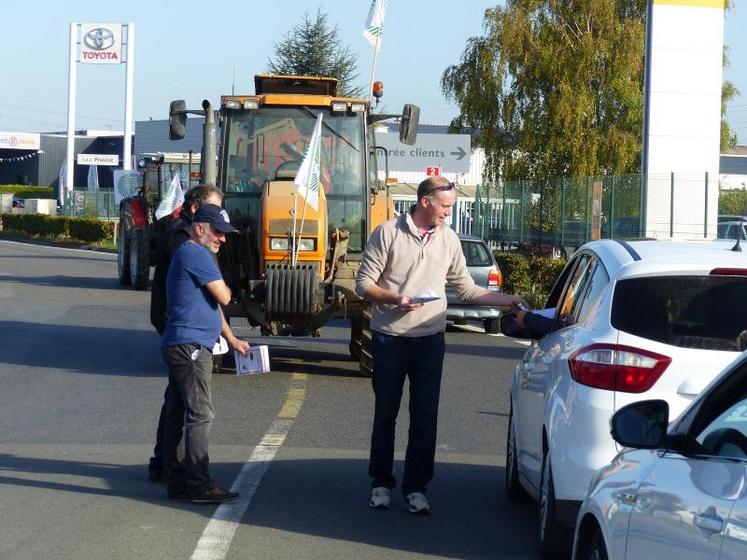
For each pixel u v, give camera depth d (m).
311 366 15.37
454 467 9.41
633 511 4.30
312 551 6.87
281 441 10.23
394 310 7.80
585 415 5.98
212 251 8.01
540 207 33.84
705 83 27.95
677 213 27.61
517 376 8.00
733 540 3.41
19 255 43.03
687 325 5.94
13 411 11.66
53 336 18.36
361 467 9.24
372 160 16.72
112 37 69.00
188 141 80.56
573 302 6.96
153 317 8.88
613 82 39.22
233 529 7.32
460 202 44.66
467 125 41.31
